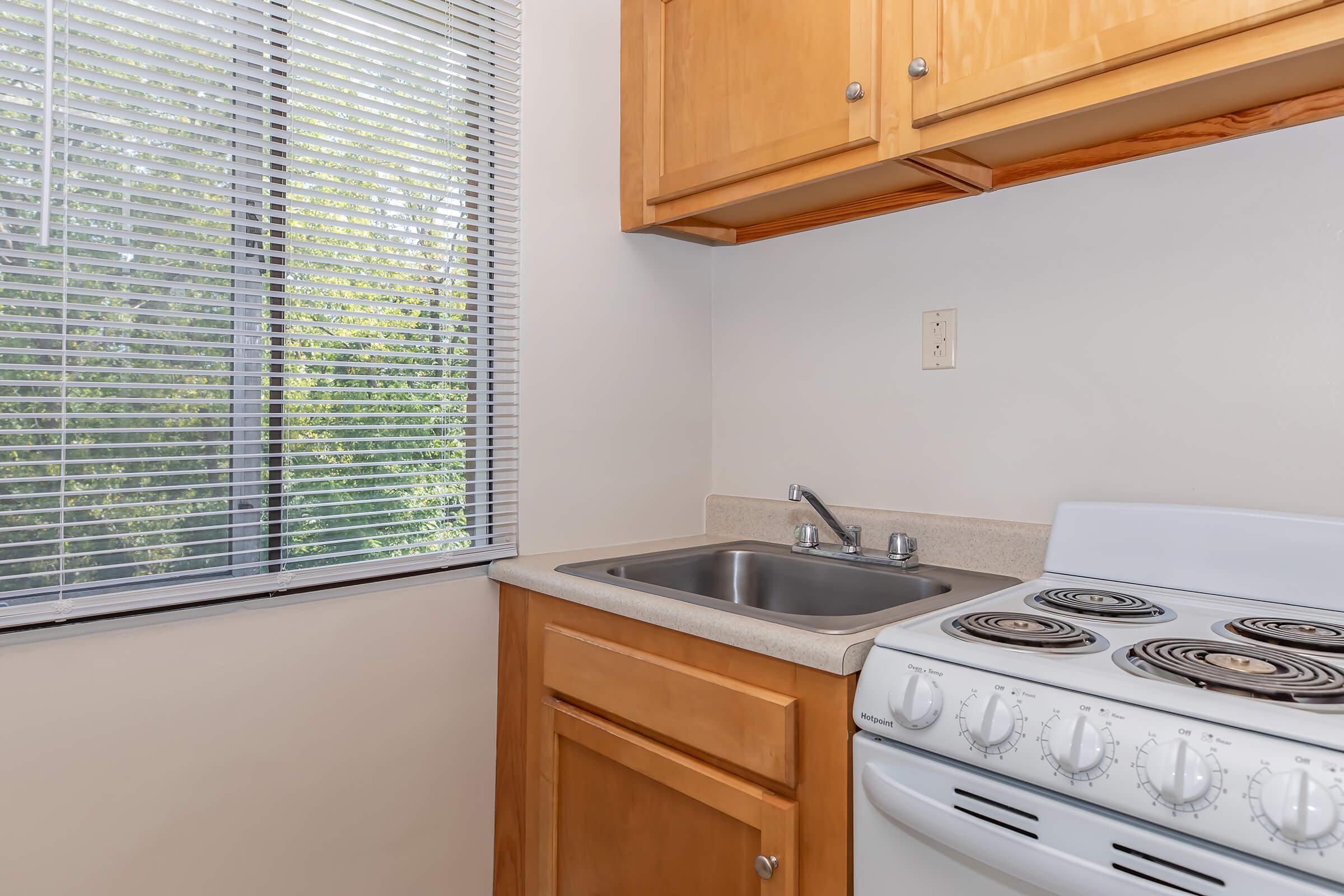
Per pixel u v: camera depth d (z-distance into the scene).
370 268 1.33
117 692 1.11
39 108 1.03
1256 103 1.08
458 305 1.46
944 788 0.84
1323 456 1.09
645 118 1.62
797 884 0.99
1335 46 0.86
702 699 1.09
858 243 1.62
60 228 1.03
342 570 1.32
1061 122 1.14
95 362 1.11
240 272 1.22
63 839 1.07
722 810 1.07
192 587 1.16
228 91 1.19
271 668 1.25
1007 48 1.07
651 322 1.77
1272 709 0.68
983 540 1.40
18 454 1.05
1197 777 0.66
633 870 1.23
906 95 1.18
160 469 1.16
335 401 1.30
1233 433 1.16
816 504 1.54
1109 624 0.99
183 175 1.13
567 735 1.33
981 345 1.43
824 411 1.69
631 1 1.67
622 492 1.72
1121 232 1.26
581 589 1.29
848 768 0.94
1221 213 1.17
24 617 1.03
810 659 0.96
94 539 1.07
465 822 1.49
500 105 1.50
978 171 1.35
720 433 1.90
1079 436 1.31
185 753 1.17
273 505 1.26
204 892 1.19
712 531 1.88
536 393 1.57
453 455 1.47
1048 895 0.77
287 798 1.27
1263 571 1.06
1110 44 0.97
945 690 0.84
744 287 1.85
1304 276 1.10
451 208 1.43
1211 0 0.89
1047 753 0.75
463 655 1.48
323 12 1.27
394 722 1.39
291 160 1.24
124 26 1.09
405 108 1.36
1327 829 0.60
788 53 1.34
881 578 1.42
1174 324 1.21
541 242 1.56
